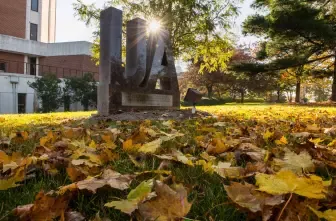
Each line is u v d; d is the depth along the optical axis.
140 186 1.12
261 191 1.11
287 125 3.97
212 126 3.82
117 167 1.70
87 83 24.45
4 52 26.77
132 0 16.22
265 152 1.94
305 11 17.69
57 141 2.56
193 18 15.48
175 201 0.98
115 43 6.71
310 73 23.80
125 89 6.91
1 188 1.26
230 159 1.86
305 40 19.80
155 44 7.84
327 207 1.09
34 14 30.67
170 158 1.68
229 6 15.71
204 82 39.22
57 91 23.17
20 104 22.89
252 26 19.12
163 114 6.43
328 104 17.41
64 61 29.61
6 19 28.00
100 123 4.95
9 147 2.47
